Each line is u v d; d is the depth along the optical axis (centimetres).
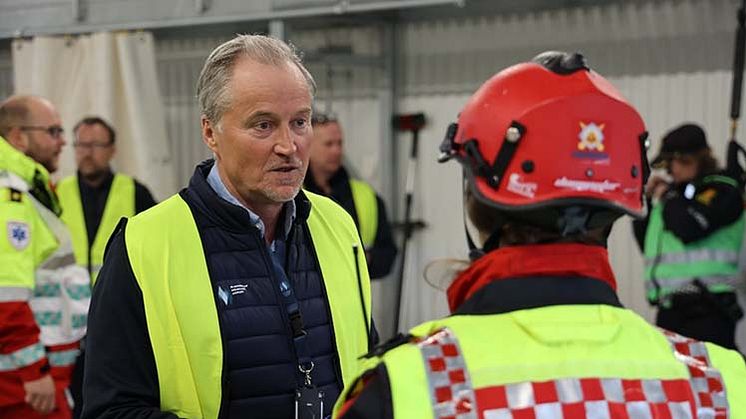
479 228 173
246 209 250
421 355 156
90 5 638
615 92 172
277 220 262
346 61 609
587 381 156
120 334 237
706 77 551
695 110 554
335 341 262
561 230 164
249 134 244
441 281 183
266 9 580
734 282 533
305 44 648
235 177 249
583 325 161
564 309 163
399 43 624
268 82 243
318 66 645
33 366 417
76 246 567
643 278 576
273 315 250
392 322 629
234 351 244
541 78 169
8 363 416
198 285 244
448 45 612
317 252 268
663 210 538
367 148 635
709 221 522
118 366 235
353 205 576
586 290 166
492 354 157
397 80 626
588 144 164
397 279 618
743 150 524
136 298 238
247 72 244
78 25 640
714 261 532
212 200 250
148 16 618
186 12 605
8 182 423
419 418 151
